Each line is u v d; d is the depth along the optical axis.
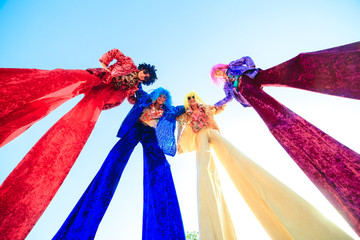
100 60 2.21
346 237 1.23
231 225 1.82
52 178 1.47
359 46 1.59
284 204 1.52
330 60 1.70
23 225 1.25
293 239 1.47
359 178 1.43
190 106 2.78
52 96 1.58
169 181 2.08
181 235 1.67
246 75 2.48
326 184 1.58
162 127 2.54
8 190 1.24
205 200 1.71
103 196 1.78
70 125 1.73
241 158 2.00
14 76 1.36
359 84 1.54
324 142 1.68
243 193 1.93
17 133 1.50
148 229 1.84
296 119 1.90
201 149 2.25
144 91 2.65
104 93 2.18
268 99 2.13
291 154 1.82
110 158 2.04
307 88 1.86
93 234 1.59
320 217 1.37
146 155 2.40
